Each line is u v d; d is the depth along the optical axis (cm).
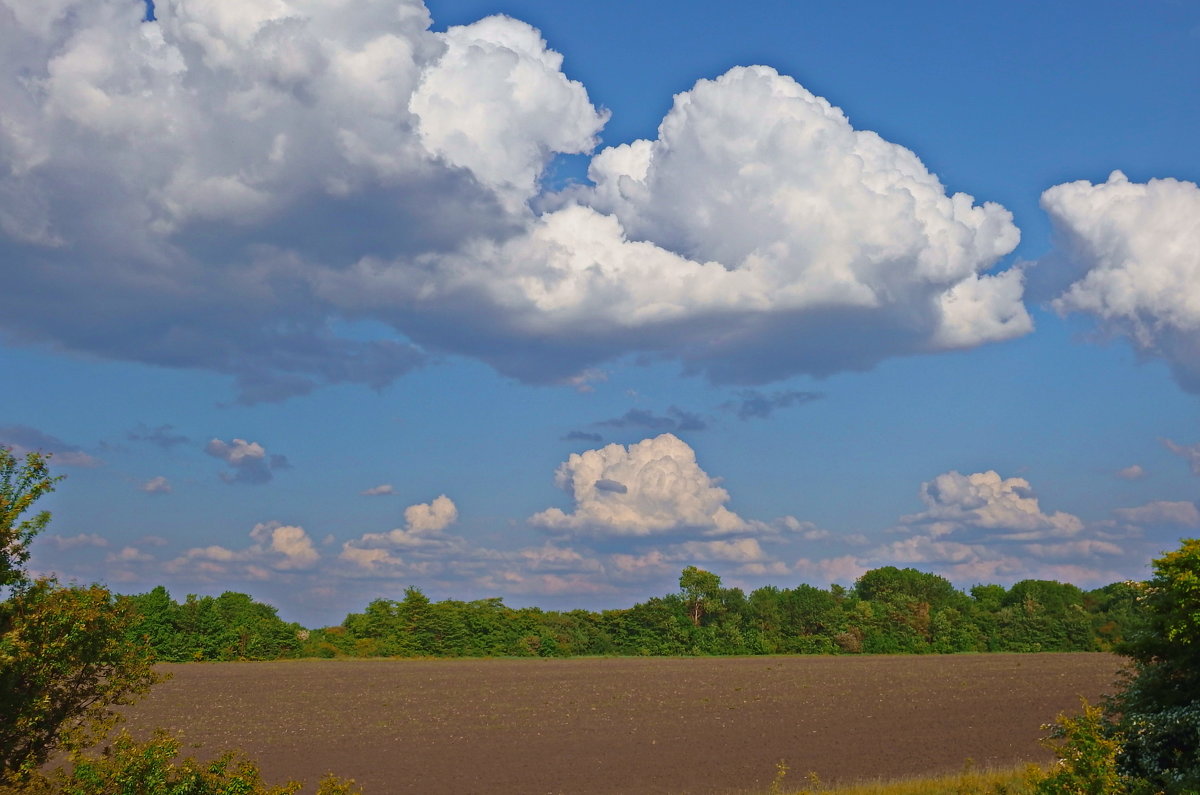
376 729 5734
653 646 15850
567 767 4338
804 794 3134
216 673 10556
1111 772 1952
